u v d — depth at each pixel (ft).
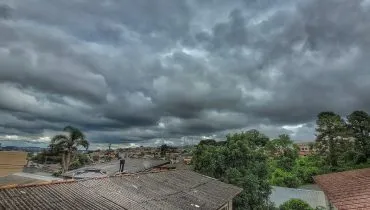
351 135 186.39
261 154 100.27
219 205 55.67
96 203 37.86
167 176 67.87
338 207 37.78
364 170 63.16
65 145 149.28
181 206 47.73
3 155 74.43
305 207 96.63
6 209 28.37
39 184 38.14
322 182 62.90
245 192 85.46
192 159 104.88
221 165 93.20
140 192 48.85
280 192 117.29
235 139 100.12
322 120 196.24
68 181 43.04
